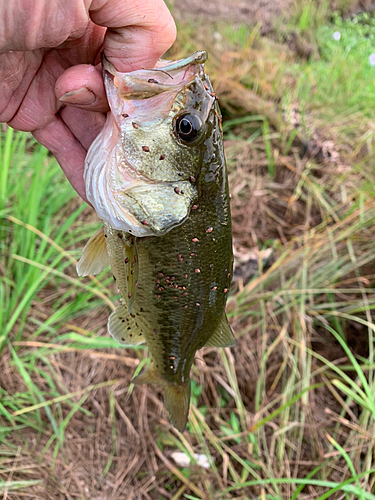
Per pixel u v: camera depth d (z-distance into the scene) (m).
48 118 0.18
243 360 0.32
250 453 0.27
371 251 0.35
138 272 0.16
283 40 0.70
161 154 0.14
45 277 0.30
